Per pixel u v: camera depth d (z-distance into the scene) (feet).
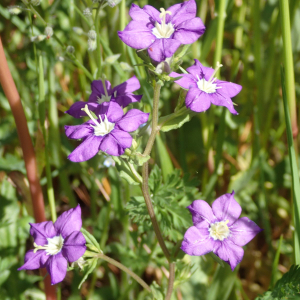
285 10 0.53
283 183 0.70
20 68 0.69
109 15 0.62
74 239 0.45
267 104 0.69
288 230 0.69
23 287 0.60
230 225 0.47
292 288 0.49
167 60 0.44
